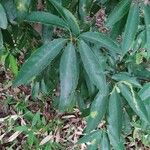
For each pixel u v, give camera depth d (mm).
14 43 523
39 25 479
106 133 541
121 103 448
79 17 453
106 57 497
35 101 1021
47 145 938
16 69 643
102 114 449
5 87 1043
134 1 397
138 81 510
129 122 550
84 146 957
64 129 997
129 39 396
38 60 362
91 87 471
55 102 621
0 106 1024
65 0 426
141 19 487
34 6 417
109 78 461
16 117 984
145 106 471
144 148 975
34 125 955
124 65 535
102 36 386
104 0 461
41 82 588
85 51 369
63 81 362
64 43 367
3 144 962
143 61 765
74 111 999
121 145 535
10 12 379
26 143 956
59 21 368
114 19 406
